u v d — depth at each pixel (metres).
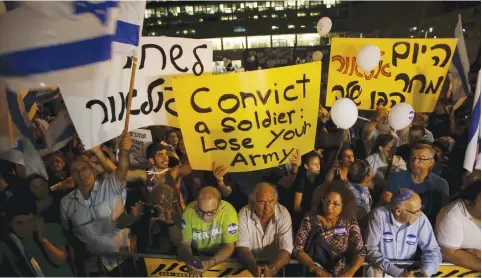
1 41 2.34
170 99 2.68
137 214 2.76
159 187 2.75
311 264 2.42
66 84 2.40
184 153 2.93
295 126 2.60
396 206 2.41
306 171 2.81
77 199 2.66
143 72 2.59
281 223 2.53
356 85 2.79
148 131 2.96
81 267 2.76
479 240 2.54
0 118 2.62
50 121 2.97
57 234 2.77
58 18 2.32
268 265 2.43
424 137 2.94
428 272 2.37
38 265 2.81
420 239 2.49
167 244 2.78
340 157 2.82
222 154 2.60
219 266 2.57
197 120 2.52
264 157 2.62
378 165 2.89
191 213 2.51
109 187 2.65
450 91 3.21
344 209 2.43
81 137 2.49
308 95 2.55
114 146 2.98
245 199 2.97
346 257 2.47
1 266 2.82
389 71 2.75
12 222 2.81
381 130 2.86
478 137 2.63
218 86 2.46
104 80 2.47
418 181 2.74
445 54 2.68
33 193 2.83
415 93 2.78
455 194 2.77
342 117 2.48
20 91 2.57
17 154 2.71
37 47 2.34
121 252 2.64
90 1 2.31
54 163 2.91
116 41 2.38
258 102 2.51
